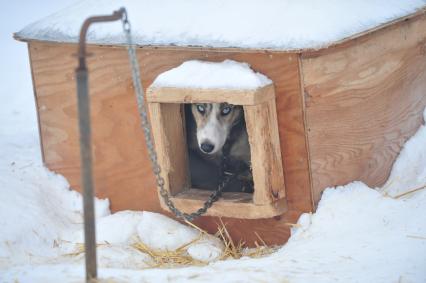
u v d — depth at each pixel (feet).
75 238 18.22
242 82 16.28
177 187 18.24
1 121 25.77
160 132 17.53
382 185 19.20
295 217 17.40
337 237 16.33
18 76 30.09
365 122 18.35
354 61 17.71
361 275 14.43
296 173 17.06
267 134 16.49
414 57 19.99
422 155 19.62
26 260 16.79
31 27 20.18
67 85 19.56
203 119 19.26
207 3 18.20
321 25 16.66
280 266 15.10
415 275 14.26
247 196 17.69
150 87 17.25
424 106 20.71
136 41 17.76
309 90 16.53
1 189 19.15
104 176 19.60
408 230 16.21
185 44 16.99
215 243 17.87
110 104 18.98
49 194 19.83
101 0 20.22
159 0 18.99
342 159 17.75
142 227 18.29
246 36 16.65
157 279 14.43
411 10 19.30
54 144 20.24
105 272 14.83
